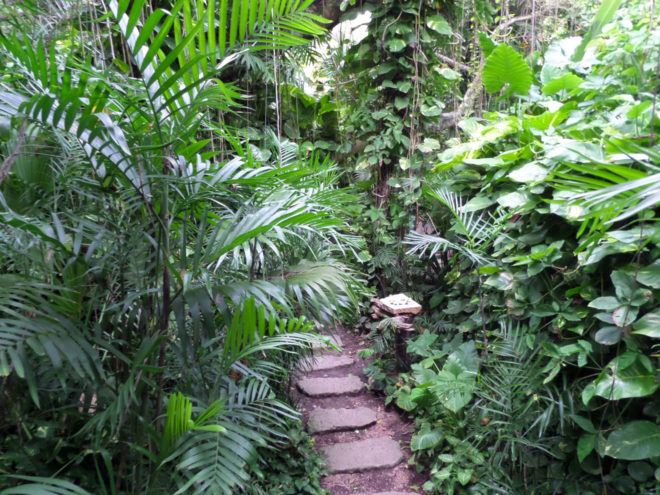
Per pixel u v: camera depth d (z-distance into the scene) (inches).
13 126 46.2
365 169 169.3
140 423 49.3
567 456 76.9
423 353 114.0
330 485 95.3
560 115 96.0
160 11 38.7
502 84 112.3
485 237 94.9
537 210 82.6
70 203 54.6
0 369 34.1
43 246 48.3
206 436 46.5
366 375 137.8
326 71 177.0
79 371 38.3
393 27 153.5
